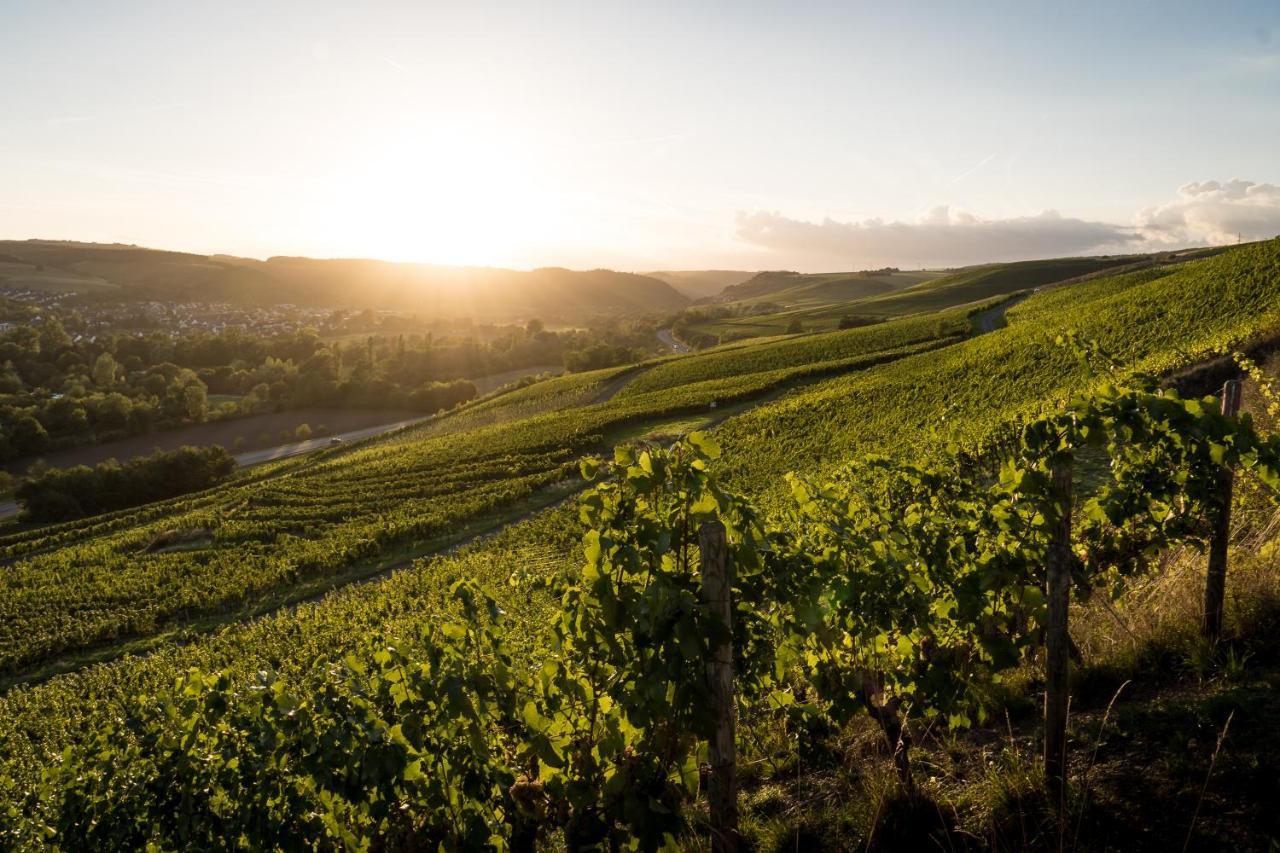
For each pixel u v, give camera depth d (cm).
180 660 2492
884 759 445
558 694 376
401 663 385
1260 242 5412
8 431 8781
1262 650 423
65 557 4347
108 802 403
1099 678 454
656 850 356
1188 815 317
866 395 4638
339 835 379
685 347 15162
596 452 5191
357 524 4256
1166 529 462
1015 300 9656
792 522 541
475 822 368
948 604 441
